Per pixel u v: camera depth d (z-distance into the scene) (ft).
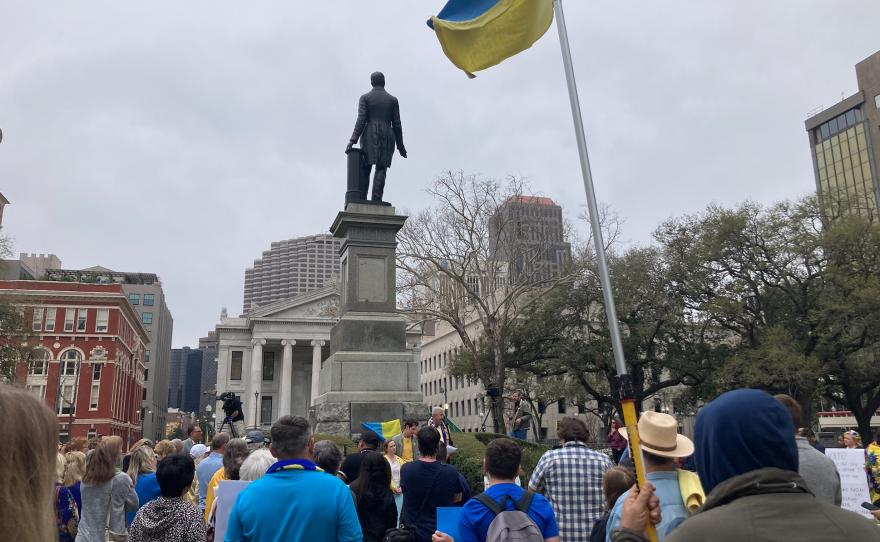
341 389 57.41
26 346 153.89
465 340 123.44
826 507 7.03
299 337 282.77
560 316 160.56
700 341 156.04
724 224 135.64
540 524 16.07
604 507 19.06
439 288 133.08
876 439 29.19
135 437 322.34
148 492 25.96
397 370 58.90
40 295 241.14
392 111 65.21
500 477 16.60
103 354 245.65
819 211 133.69
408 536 19.57
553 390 186.70
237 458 23.93
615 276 151.43
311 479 15.08
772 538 6.65
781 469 7.36
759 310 144.97
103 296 253.03
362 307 60.23
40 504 5.42
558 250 150.51
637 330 150.30
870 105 306.35
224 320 307.99
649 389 157.17
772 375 124.47
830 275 122.11
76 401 240.73
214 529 20.65
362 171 64.69
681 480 13.53
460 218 122.93
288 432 15.49
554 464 20.75
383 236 62.23
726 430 7.52
